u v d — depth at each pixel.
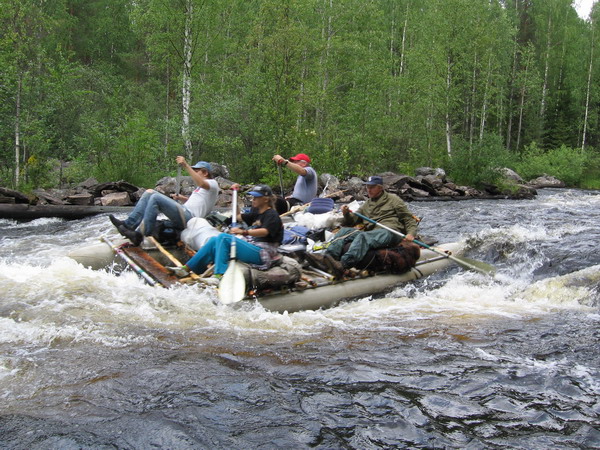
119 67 35.34
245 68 22.86
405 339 4.93
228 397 3.68
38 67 17.12
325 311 5.81
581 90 39.97
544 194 24.09
